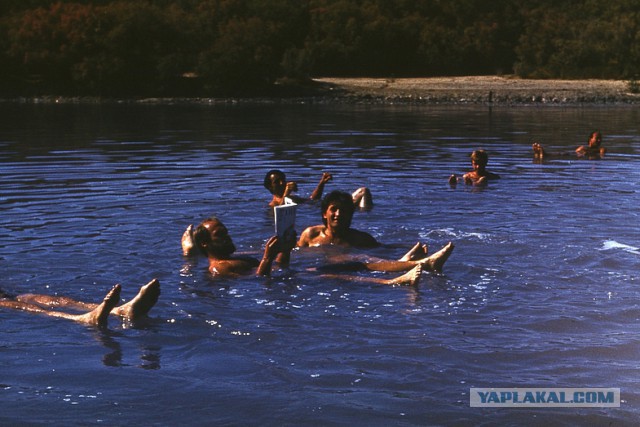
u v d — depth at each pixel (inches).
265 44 2030.0
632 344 250.4
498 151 772.6
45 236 394.3
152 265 343.9
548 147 809.5
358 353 243.3
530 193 519.8
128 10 1927.9
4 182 568.4
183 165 664.4
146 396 215.6
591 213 450.0
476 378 225.8
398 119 1212.5
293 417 203.2
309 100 1738.4
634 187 543.5
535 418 203.2
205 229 343.3
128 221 430.6
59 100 1804.9
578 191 526.9
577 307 285.3
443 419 202.4
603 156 729.0
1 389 220.1
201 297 299.7
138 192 524.7
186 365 236.4
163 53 1930.4
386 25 2258.9
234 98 1815.9
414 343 251.3
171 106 1611.7
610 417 203.9
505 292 303.1
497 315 277.7
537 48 2242.9
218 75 1859.0
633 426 200.1
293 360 238.7
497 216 442.9
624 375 228.1
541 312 280.2
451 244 328.2
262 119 1224.2
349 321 272.1
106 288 312.2
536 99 1694.1
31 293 304.0
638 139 895.7
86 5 2130.9
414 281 310.2
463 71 2321.6
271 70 1884.8
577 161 692.1
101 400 213.2
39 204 481.1
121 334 262.2
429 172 621.0
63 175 605.0
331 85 1958.7
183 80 1934.1
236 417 203.5
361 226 418.3
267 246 327.3
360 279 321.1
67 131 1011.3
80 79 1857.8
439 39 2309.3
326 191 529.7
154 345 252.7
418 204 479.8
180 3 2299.5
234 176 600.1
